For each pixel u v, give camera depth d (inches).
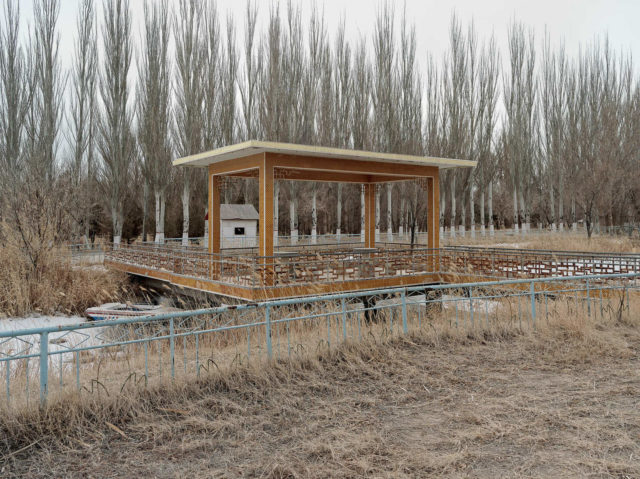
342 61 1157.1
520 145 1416.1
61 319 525.3
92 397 179.0
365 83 1164.5
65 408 171.5
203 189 1248.2
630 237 1095.0
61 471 139.6
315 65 1136.2
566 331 287.7
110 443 156.7
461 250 601.3
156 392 192.1
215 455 148.6
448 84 1227.9
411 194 975.6
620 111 1331.2
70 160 1068.5
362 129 1153.4
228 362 223.6
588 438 154.6
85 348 183.8
